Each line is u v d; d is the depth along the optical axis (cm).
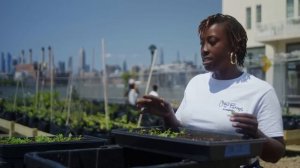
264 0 2716
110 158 205
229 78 235
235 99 226
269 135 214
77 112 1094
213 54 227
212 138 196
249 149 177
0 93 1463
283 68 2430
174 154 182
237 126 189
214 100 234
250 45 2847
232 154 171
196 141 172
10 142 266
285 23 2581
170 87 2667
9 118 1054
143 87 2652
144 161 202
